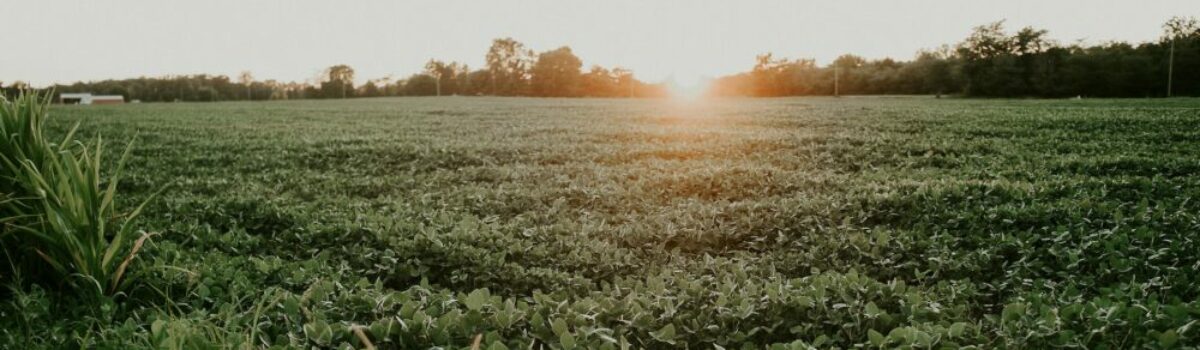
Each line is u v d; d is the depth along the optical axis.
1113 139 17.75
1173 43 67.94
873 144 17.27
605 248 6.95
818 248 7.01
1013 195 8.99
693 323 4.45
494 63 130.38
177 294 5.13
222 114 42.22
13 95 5.07
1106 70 71.44
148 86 125.88
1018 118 25.59
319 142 19.77
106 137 23.00
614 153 16.77
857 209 8.41
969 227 7.84
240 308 4.66
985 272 6.43
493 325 4.11
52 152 4.76
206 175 13.73
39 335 4.22
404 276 6.10
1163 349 3.74
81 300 4.70
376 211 9.31
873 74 98.19
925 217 8.05
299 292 5.39
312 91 124.75
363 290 4.73
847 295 4.70
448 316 4.04
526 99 87.00
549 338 4.05
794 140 18.55
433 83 133.12
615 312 4.43
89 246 4.66
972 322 4.84
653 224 8.38
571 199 10.29
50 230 4.81
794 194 10.74
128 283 4.93
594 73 124.62
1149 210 7.97
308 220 7.93
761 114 35.53
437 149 17.30
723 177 11.77
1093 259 6.39
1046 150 15.72
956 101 56.84
